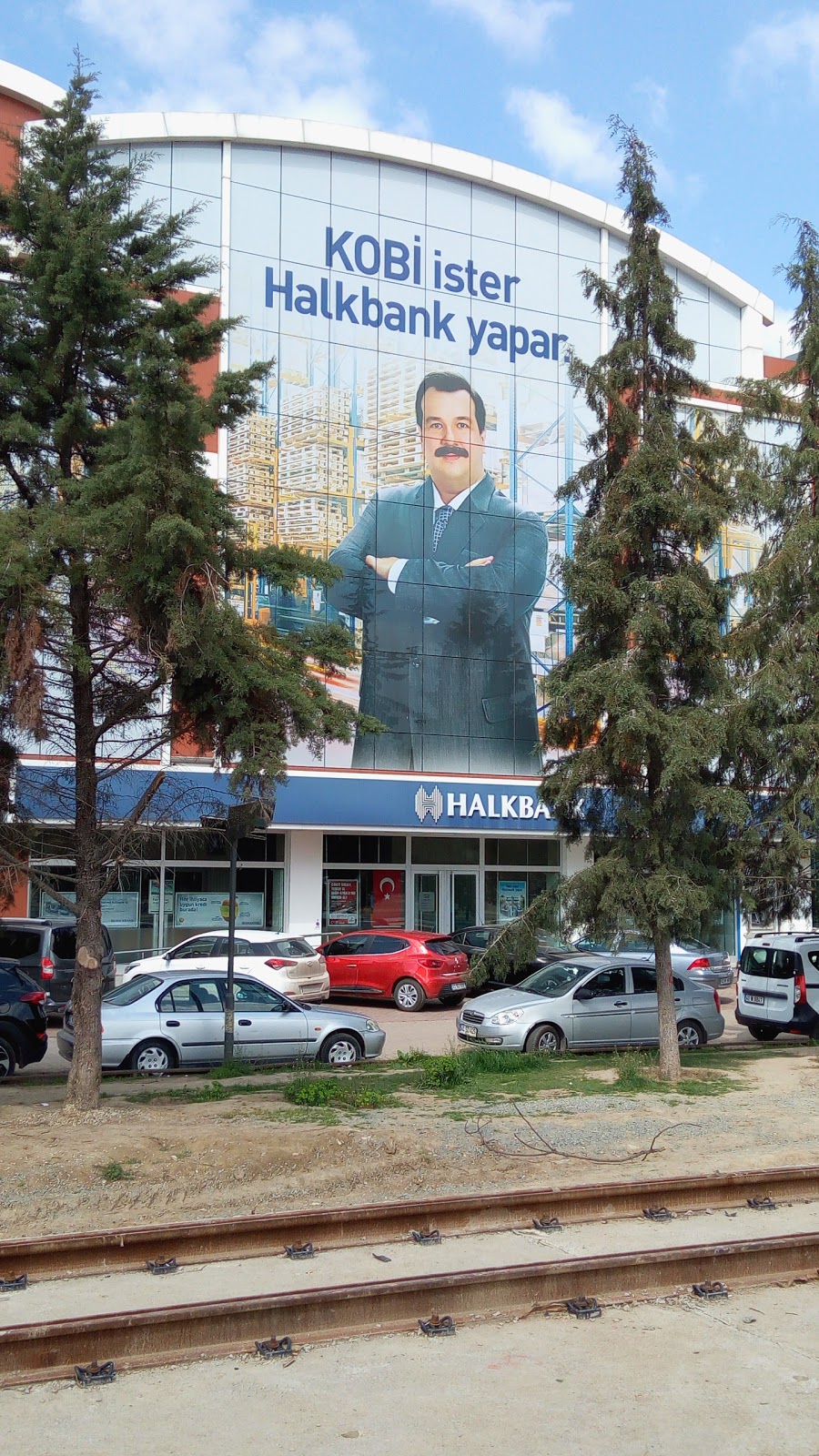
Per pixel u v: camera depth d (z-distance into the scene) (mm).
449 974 24641
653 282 15852
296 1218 8109
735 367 35438
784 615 17875
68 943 20125
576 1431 5328
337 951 25672
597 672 15086
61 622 10266
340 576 12484
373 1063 16594
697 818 16406
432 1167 10445
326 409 30094
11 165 12469
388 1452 5105
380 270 31062
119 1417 5438
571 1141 11430
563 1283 7051
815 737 17016
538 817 30719
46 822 12406
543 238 33250
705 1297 7086
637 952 25344
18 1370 5910
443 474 31328
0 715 11469
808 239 18828
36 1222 8672
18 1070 16188
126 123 28516
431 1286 6738
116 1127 11406
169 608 10398
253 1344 6254
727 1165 10758
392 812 29141
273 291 29766
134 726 14617
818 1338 6496
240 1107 12719
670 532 15789
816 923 33281
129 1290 7102
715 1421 5434
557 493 16250
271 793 11680
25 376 11703
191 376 12031
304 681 11828
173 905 28453
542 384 32750
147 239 12484
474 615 31328
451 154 31812
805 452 18125
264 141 29828
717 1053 18281
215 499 11297
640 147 15945
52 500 11359
